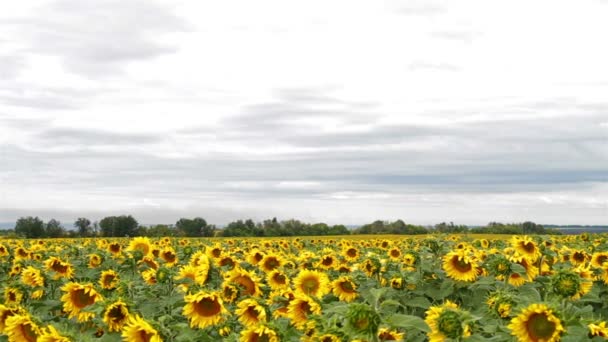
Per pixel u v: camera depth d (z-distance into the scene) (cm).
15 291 1277
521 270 1127
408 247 2633
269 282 1323
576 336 677
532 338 658
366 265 1345
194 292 1052
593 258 1422
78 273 1736
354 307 633
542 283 1284
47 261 1545
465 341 682
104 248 2505
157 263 1683
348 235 7844
